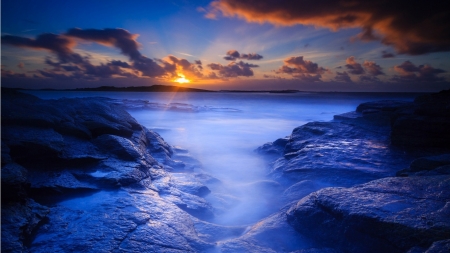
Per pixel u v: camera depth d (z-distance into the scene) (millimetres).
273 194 8539
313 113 48188
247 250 4305
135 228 4422
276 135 23094
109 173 6480
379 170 8977
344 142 12297
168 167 10008
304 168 9734
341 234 4312
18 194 4387
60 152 6555
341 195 4875
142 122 30703
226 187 9273
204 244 4398
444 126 10367
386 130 13750
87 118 9352
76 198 5418
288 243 4699
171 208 5484
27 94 9172
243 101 102500
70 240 3938
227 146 17859
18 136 6164
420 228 3533
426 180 5039
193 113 42469
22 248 3520
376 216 3971
